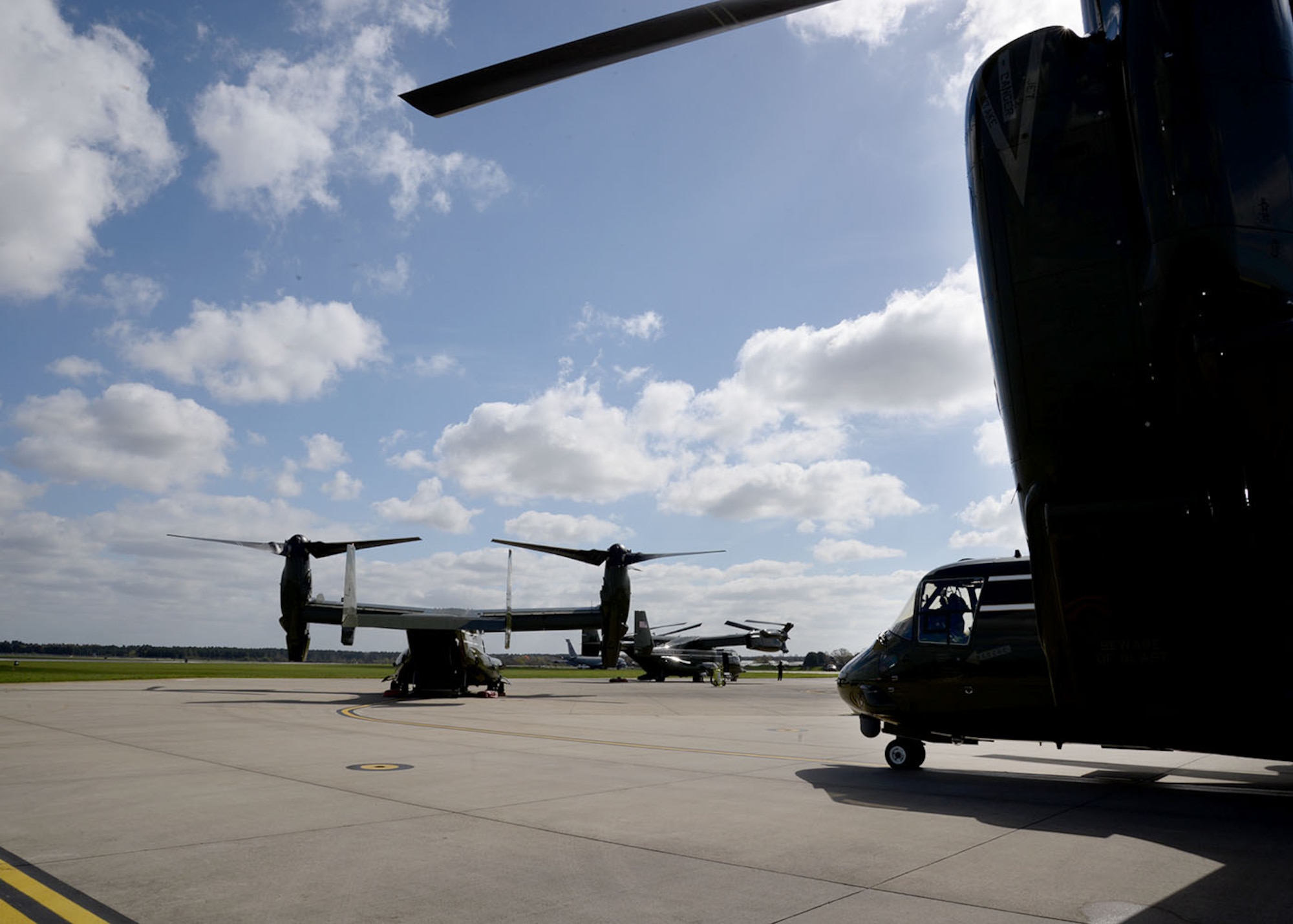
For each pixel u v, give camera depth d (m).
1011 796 8.77
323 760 11.06
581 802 8.11
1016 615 10.04
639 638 51.78
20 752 11.82
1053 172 5.39
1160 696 4.93
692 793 8.72
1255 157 4.79
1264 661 4.61
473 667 28.27
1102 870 5.61
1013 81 5.59
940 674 10.34
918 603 10.91
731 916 4.56
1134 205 5.13
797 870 5.55
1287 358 4.54
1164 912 4.67
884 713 10.83
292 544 23.72
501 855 5.94
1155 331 4.98
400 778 9.60
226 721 17.20
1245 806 8.18
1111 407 5.14
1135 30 5.07
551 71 3.61
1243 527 4.66
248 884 5.14
